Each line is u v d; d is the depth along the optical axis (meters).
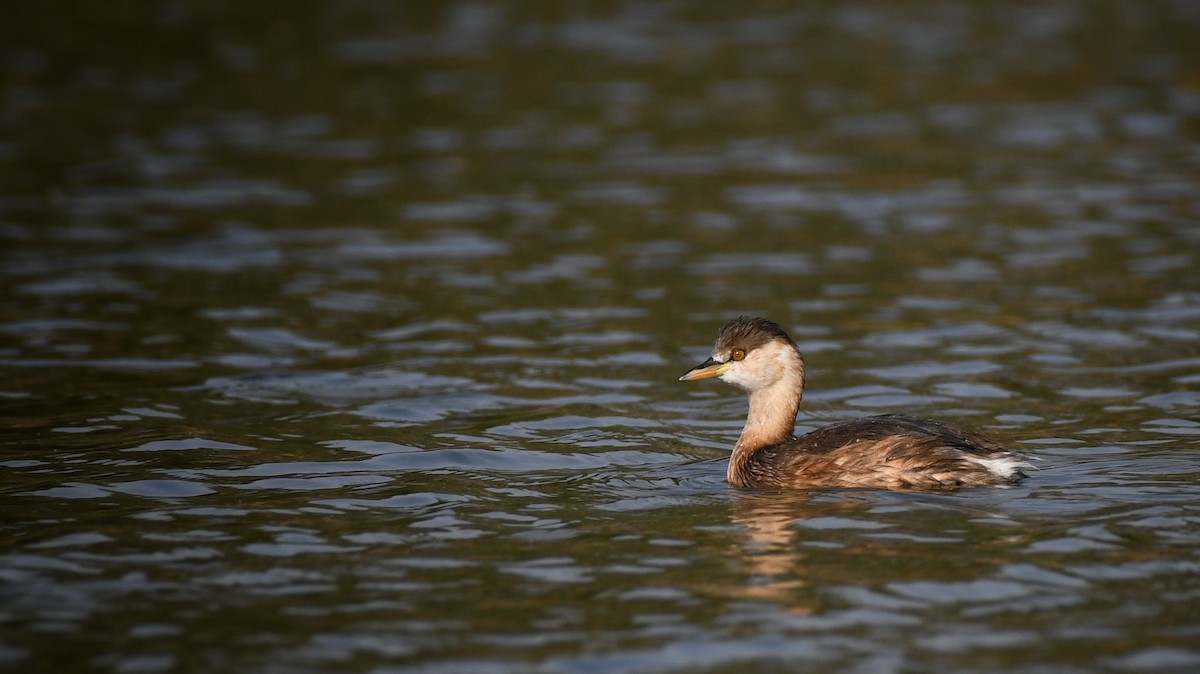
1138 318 18.48
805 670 8.81
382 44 38.97
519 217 24.66
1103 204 24.38
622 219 24.45
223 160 28.39
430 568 10.66
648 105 32.69
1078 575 10.21
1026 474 12.72
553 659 9.04
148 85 34.56
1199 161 26.92
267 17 42.31
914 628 9.41
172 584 10.32
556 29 40.88
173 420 14.88
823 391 16.17
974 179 26.39
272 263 21.88
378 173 27.52
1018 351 17.41
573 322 19.08
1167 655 8.91
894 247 22.50
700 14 43.03
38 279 20.69
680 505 12.26
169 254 22.22
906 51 37.66
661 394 16.28
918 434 12.66
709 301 19.97
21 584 10.29
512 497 12.52
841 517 11.67
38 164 27.77
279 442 14.20
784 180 26.73
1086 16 41.81
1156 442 13.73
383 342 18.14
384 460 13.66
